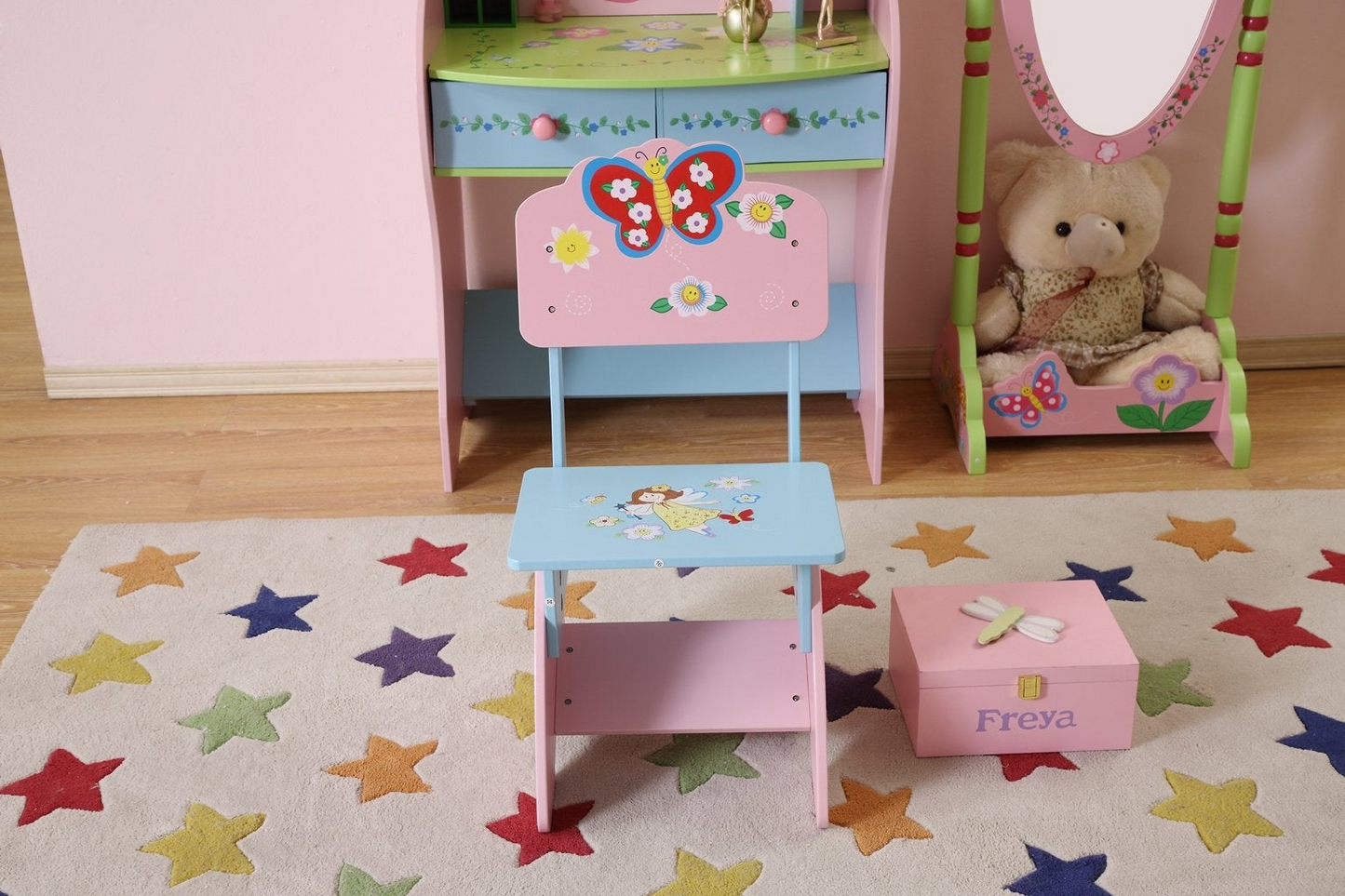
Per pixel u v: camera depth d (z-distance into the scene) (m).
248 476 2.67
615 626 1.99
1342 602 2.22
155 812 1.83
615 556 1.65
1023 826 1.79
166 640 2.17
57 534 2.48
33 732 1.97
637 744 1.95
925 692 1.86
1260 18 2.44
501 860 1.75
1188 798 1.82
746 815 1.82
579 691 1.90
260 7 2.65
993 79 2.75
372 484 2.64
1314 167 2.85
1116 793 1.84
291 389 3.01
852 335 2.75
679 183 1.83
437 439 2.81
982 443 2.62
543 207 1.83
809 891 1.69
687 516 1.75
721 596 2.27
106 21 2.65
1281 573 2.30
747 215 1.84
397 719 2.00
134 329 2.94
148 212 2.83
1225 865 1.71
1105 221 2.62
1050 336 2.72
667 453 2.75
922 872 1.72
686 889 1.70
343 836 1.79
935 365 2.94
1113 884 1.69
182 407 2.96
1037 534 2.43
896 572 2.33
